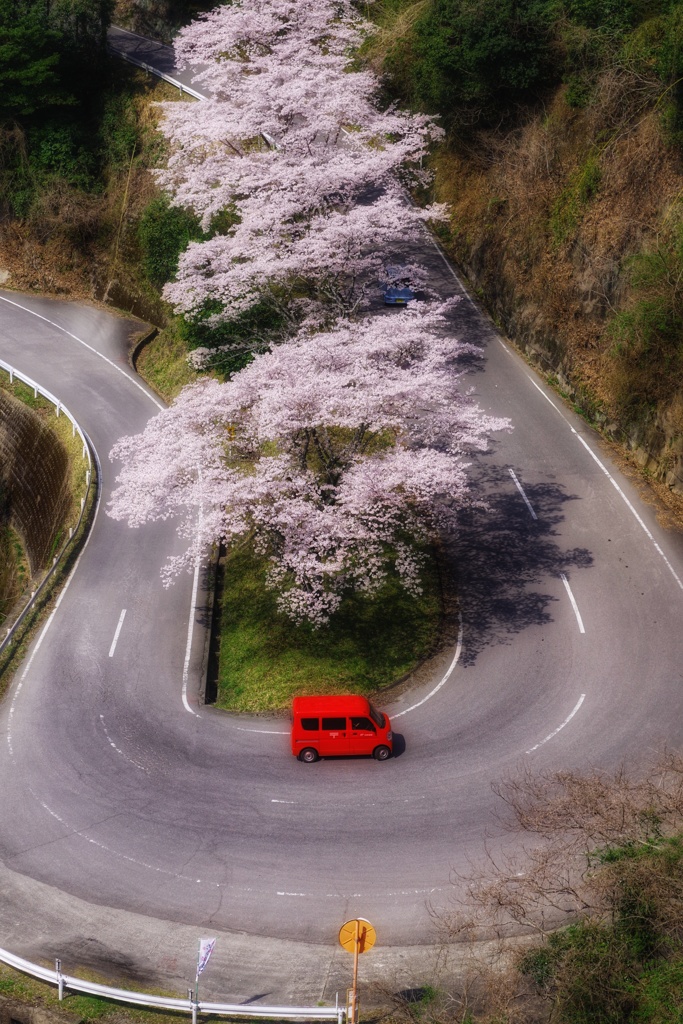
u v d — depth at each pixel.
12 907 22.95
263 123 45.88
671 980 19.83
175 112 50.53
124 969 21.42
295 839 24.52
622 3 43.25
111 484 42.12
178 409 33.25
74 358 54.09
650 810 21.56
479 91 47.22
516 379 43.66
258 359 33.16
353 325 35.53
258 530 34.34
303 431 32.44
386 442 35.28
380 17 57.53
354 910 22.64
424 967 21.25
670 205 38.06
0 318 58.56
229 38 51.16
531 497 37.09
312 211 44.50
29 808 25.72
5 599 41.62
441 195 52.75
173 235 55.09
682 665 29.50
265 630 32.19
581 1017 19.36
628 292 39.34
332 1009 19.53
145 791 26.16
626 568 33.50
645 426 38.16
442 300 48.25
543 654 30.16
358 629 31.50
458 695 28.88
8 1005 20.59
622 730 27.23
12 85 61.56
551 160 44.81
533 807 22.19
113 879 23.62
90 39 64.50
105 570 36.38
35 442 48.34
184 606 34.50
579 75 43.94
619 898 20.70
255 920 22.52
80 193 62.38
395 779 26.17
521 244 45.56
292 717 28.34
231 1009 19.77
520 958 20.75
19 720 28.92
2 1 61.94
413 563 31.83
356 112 45.97
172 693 30.14
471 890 22.08
